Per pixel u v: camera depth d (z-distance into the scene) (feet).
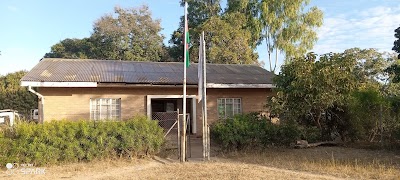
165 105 62.49
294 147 40.73
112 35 126.00
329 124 44.70
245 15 103.09
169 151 38.52
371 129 41.78
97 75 46.62
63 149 32.48
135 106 47.67
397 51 50.88
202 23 98.22
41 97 44.06
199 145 45.68
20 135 32.60
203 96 35.14
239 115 42.75
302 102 40.40
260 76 55.21
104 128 34.32
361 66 93.09
